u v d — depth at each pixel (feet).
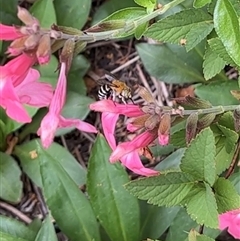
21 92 0.36
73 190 0.51
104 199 0.51
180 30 0.44
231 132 0.43
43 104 0.37
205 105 0.40
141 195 0.39
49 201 0.51
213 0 0.44
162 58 0.57
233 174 0.46
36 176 0.58
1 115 0.58
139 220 0.51
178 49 0.57
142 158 0.58
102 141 0.50
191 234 0.41
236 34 0.38
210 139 0.38
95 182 0.51
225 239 0.55
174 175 0.38
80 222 0.51
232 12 0.37
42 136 0.35
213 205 0.38
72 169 0.57
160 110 0.37
